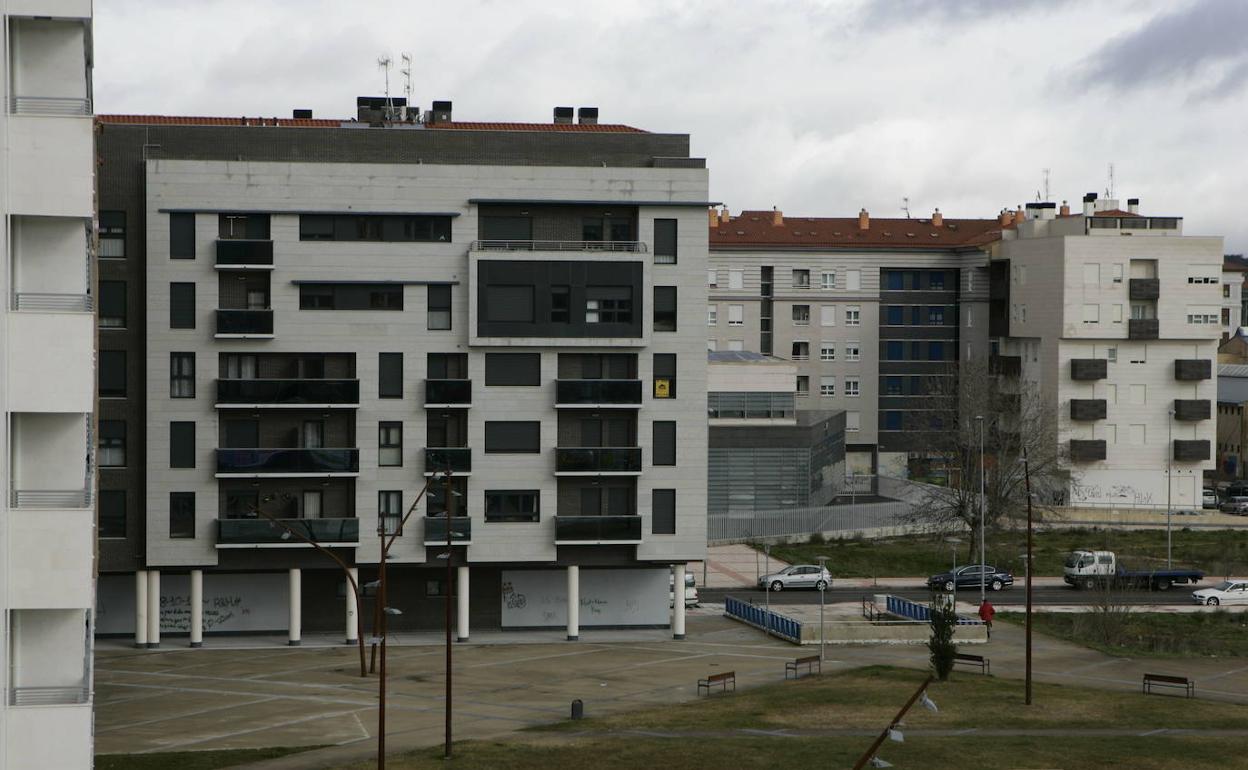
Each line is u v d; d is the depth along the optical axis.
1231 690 72.88
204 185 79.06
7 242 35.66
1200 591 101.19
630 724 62.28
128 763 55.06
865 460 164.88
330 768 54.09
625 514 83.62
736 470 130.12
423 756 55.88
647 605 86.69
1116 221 146.62
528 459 82.06
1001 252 156.62
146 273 79.00
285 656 78.19
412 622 84.38
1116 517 138.38
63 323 35.53
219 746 58.28
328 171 80.06
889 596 93.50
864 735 60.16
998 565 114.81
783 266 163.88
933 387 146.62
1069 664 79.19
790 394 132.75
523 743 58.09
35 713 35.31
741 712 64.44
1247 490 160.38
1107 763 56.12
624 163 84.06
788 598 101.12
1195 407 143.38
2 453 35.31
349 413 81.25
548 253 81.31
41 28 38.03
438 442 81.69
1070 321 143.12
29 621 37.91
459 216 81.06
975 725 62.81
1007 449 127.88
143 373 79.44
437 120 95.94
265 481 80.38
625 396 82.06
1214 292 143.75
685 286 82.69
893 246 163.38
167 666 75.56
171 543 79.38
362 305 80.75
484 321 81.06
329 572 83.38
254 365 80.31
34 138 35.62
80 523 35.75
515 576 85.50
